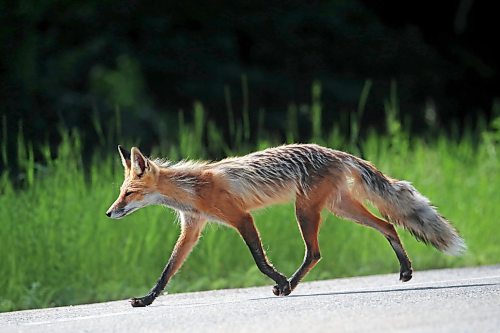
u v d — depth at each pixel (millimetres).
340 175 11109
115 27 26062
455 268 13445
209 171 10828
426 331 6969
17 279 12445
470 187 16703
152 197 10727
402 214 11336
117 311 9312
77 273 12688
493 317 7465
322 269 14031
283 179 10969
